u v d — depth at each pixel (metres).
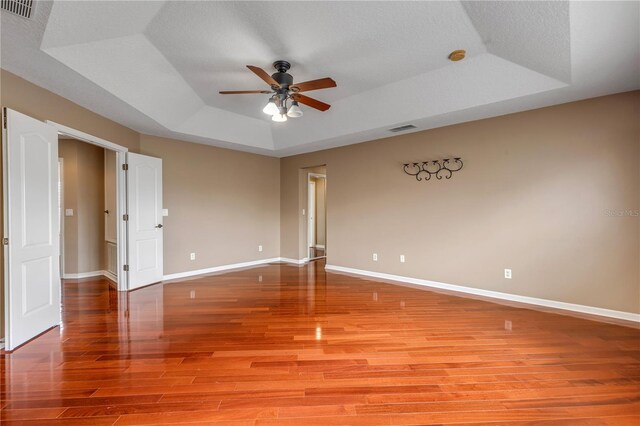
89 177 5.39
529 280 3.77
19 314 2.60
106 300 3.92
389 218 5.11
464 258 4.30
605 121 3.28
